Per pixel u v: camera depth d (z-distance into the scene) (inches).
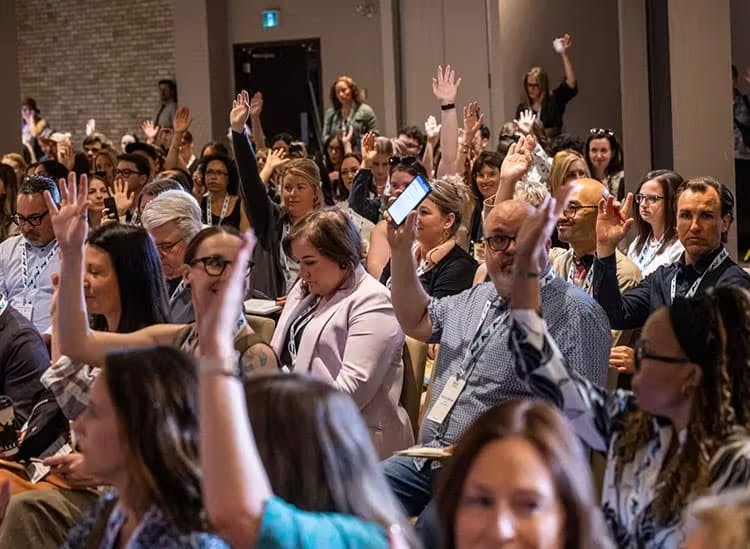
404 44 508.7
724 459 102.5
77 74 625.9
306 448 87.4
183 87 572.4
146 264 156.3
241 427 83.3
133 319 155.9
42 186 244.4
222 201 293.3
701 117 327.6
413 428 177.0
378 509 87.4
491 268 150.9
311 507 86.7
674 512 104.0
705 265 187.5
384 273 231.6
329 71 548.1
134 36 603.8
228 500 81.9
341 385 167.5
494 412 87.3
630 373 173.9
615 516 108.8
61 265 141.1
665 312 108.3
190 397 96.7
